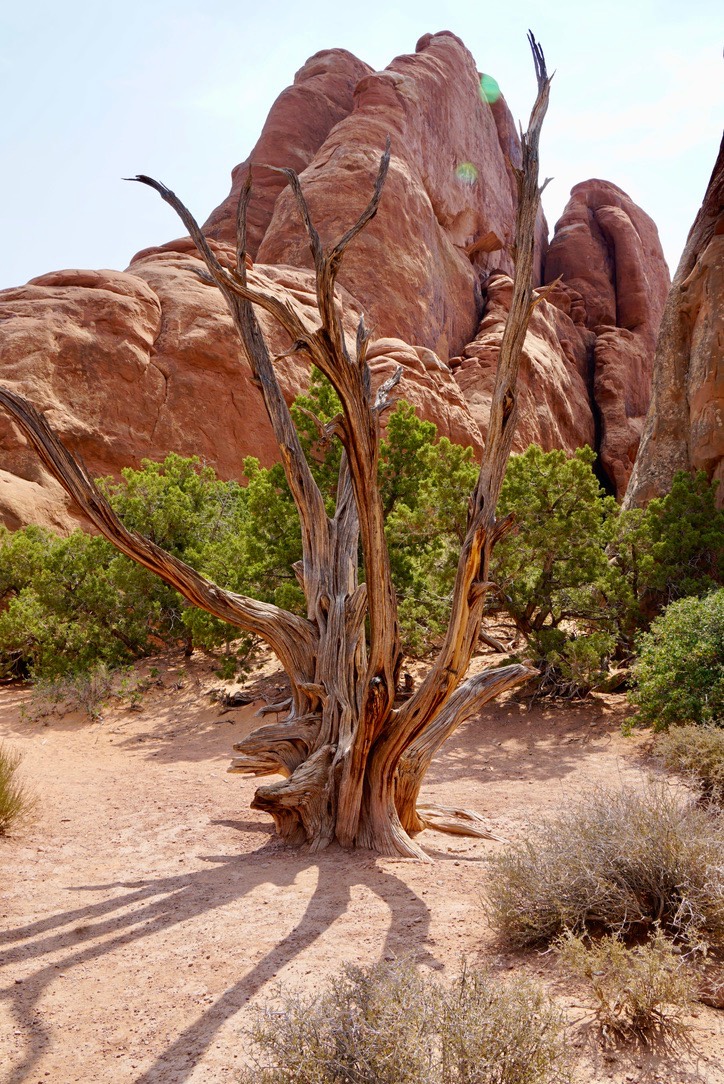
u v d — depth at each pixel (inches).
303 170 1644.9
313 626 261.9
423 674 496.7
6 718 506.9
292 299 1144.8
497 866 157.4
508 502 471.8
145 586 575.8
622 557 514.0
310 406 528.4
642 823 148.8
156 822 284.5
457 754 382.3
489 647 542.0
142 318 989.2
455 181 1710.1
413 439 537.0
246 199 265.9
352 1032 95.2
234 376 1010.1
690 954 132.1
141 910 181.2
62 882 213.0
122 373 935.7
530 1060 93.7
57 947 159.6
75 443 869.8
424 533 506.6
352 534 278.7
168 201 232.8
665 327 717.3
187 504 636.7
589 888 141.1
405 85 1596.9
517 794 309.0
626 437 1605.6
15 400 204.4
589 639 436.5
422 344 1364.4
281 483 521.3
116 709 508.7
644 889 142.8
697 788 266.2
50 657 553.6
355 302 1259.8
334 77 1836.9
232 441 989.8
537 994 104.1
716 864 140.9
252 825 273.3
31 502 776.9
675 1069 100.8
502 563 465.7
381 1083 90.7
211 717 478.9
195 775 367.9
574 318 1841.8
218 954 149.6
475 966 133.6
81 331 930.1
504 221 1931.6
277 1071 95.7
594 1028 111.0
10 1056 115.6
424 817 260.7
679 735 288.2
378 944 147.9
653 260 2140.7
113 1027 123.2
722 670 338.6
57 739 453.1
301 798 234.4
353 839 231.6
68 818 292.4
